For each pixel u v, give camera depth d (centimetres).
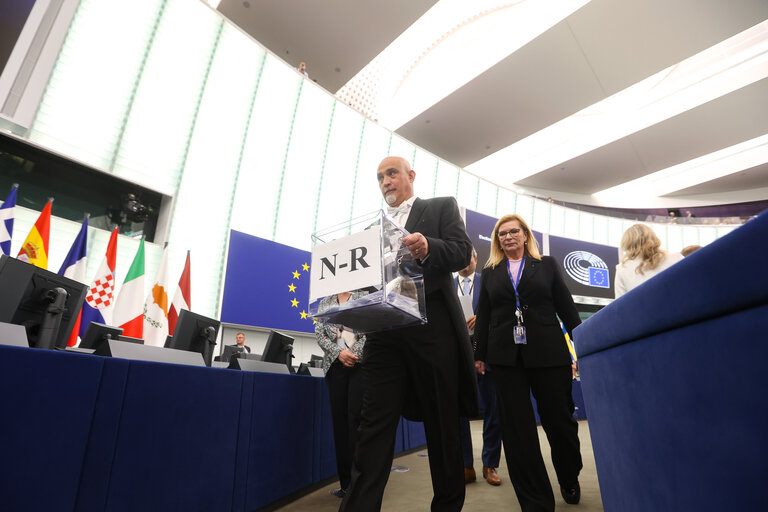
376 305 108
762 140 1191
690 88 986
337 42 824
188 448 134
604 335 94
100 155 495
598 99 930
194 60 587
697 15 744
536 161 1219
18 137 436
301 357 650
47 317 139
